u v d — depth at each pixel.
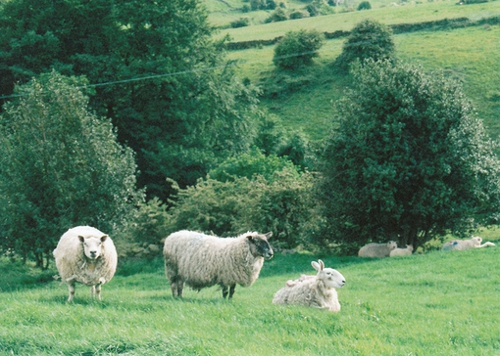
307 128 67.38
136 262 34.44
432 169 31.70
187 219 35.97
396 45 76.31
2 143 30.59
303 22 101.50
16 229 29.59
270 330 12.84
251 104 55.69
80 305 14.57
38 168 30.11
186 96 50.34
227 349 10.84
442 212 32.41
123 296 17.33
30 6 50.12
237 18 124.62
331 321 13.42
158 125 50.81
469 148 32.41
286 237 35.97
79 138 30.64
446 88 33.03
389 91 32.88
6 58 49.19
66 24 49.50
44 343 11.45
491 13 83.81
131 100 50.41
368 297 19.12
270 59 81.94
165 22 51.41
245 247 15.88
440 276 23.00
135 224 32.19
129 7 50.03
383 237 34.59
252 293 20.33
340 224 34.66
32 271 31.56
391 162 32.09
